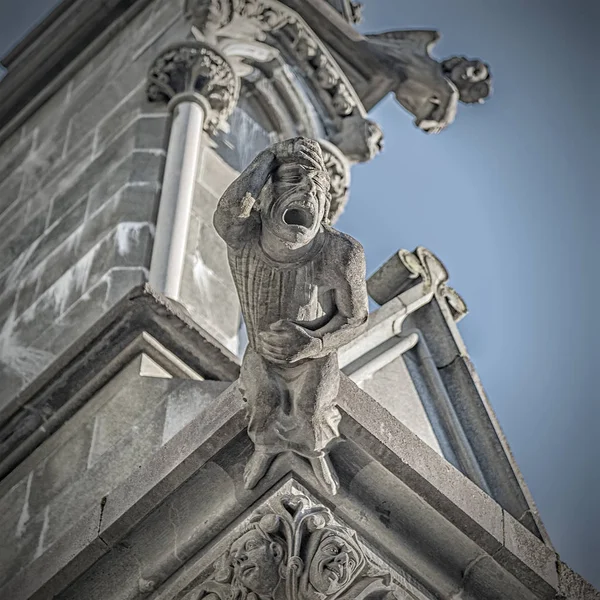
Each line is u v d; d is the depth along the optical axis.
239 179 12.98
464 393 17.03
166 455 13.91
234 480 13.67
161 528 13.84
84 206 19.47
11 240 20.06
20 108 22.55
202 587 13.53
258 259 13.04
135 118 20.08
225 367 16.52
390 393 16.92
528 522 15.60
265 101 21.20
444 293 18.11
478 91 24.19
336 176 21.17
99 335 16.39
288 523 13.40
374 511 13.82
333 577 13.20
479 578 14.12
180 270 17.91
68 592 14.05
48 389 16.31
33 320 18.38
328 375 13.24
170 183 18.88
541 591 14.16
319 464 13.48
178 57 20.25
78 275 18.42
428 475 13.83
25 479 15.89
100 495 15.30
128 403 16.00
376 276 18.67
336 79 21.83
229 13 21.28
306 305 13.05
